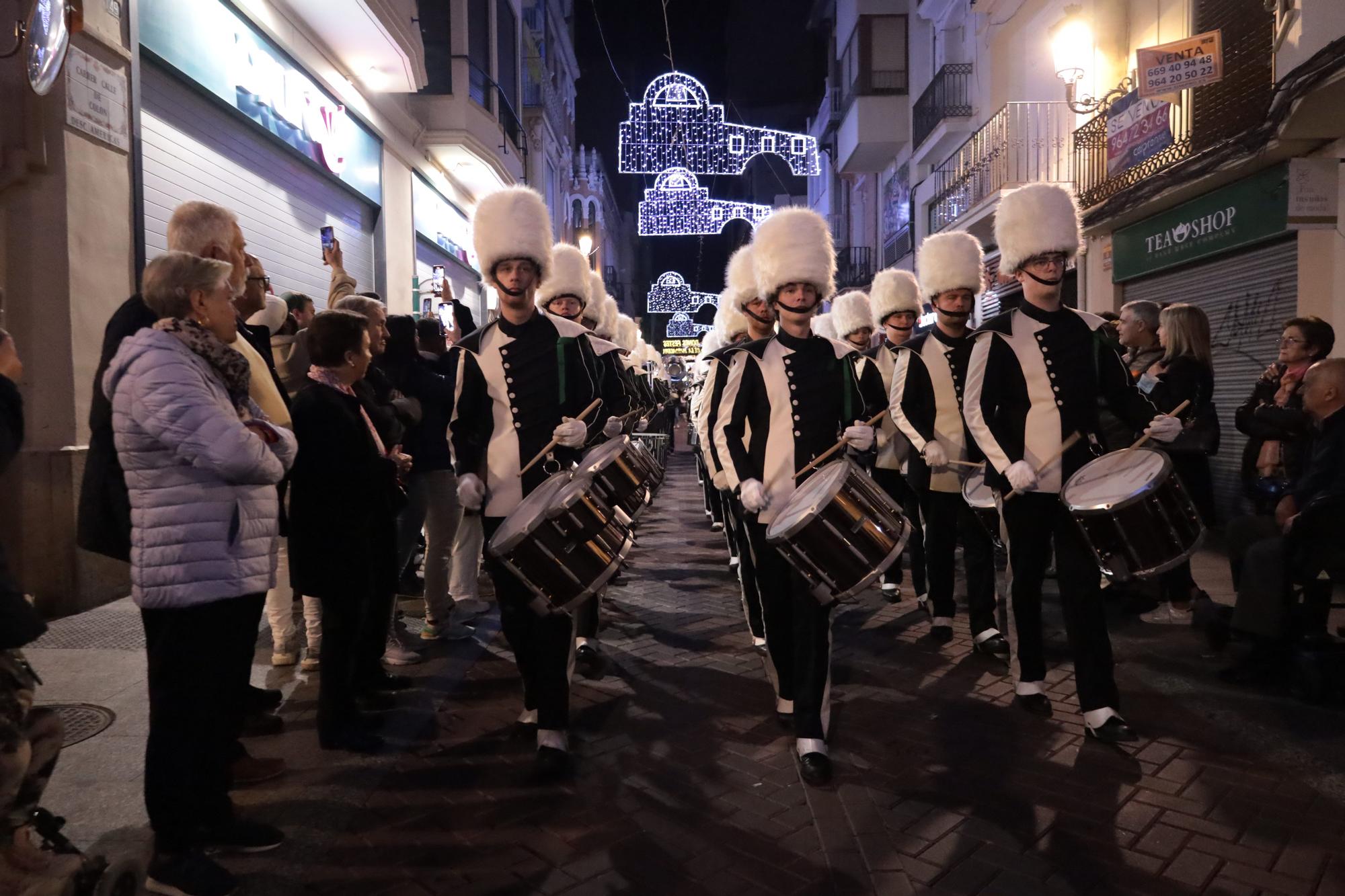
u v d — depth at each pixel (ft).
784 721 13.99
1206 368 19.36
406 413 17.15
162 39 24.20
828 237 13.50
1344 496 14.26
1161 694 15.06
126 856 8.58
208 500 9.27
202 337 9.39
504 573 13.17
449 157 51.06
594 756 12.98
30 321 19.57
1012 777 12.03
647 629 20.18
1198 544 12.64
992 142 49.44
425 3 47.93
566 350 13.58
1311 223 27.37
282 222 32.65
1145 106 34.60
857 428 12.55
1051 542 14.37
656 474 14.39
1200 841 10.25
